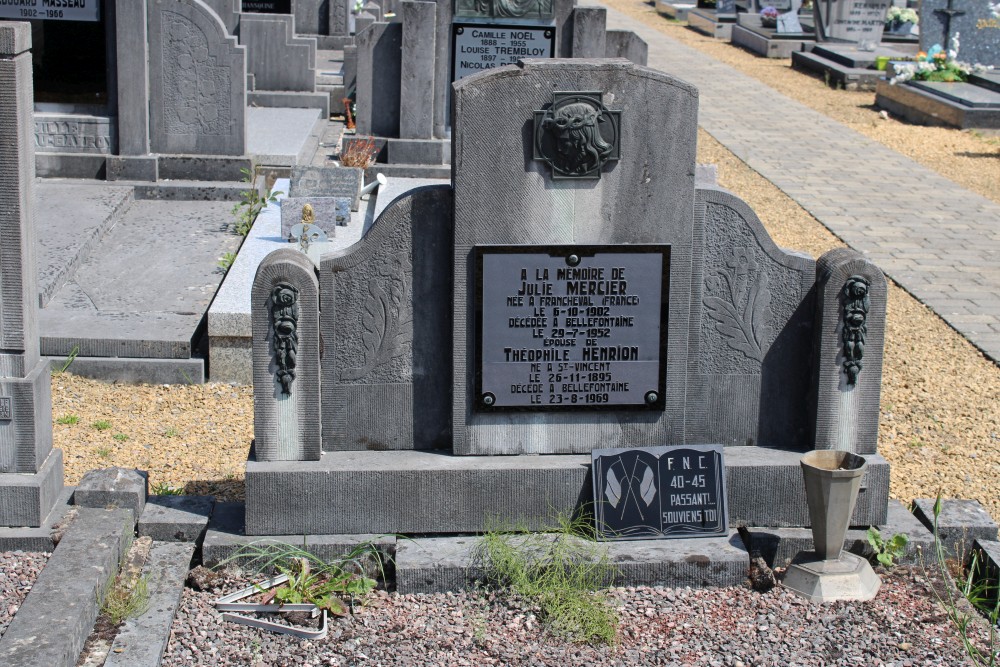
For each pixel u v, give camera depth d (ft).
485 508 20.02
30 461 19.57
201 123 40.50
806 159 56.49
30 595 17.20
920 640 18.17
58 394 26.96
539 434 20.52
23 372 19.39
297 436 19.83
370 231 19.74
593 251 19.88
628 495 20.04
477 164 19.29
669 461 20.17
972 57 74.38
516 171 19.39
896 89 69.10
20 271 19.04
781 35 94.43
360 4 70.08
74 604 17.04
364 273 19.84
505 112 19.13
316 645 17.70
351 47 55.67
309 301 19.29
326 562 19.44
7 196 18.81
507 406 20.31
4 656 15.80
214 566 19.33
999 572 19.47
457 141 19.19
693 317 20.56
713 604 19.06
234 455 24.45
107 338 27.91
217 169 40.65
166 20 39.42
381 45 45.62
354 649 17.62
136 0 38.70
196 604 18.53
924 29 74.08
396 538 19.80
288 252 19.60
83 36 39.17
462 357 20.03
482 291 19.80
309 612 18.35
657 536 20.07
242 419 26.35
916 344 32.81
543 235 19.74
